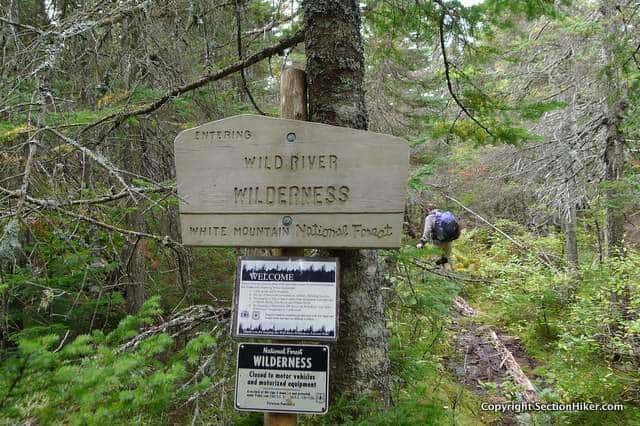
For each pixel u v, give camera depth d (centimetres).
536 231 1152
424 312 402
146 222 420
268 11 444
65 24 291
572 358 530
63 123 290
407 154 201
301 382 197
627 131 643
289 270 202
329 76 242
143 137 409
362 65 251
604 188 634
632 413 461
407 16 356
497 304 804
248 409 198
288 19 367
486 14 392
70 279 389
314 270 201
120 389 183
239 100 518
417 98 861
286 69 238
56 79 351
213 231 213
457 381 534
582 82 770
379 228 201
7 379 163
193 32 423
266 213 210
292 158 209
